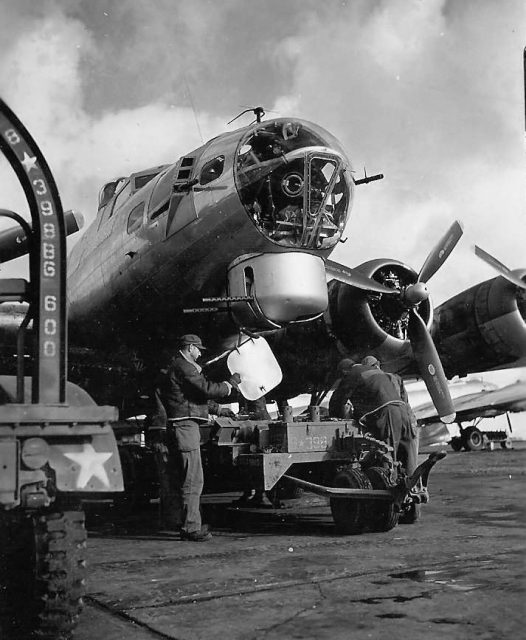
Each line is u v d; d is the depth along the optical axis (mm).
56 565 3129
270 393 11375
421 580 4270
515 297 10555
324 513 8148
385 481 6352
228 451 7020
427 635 3186
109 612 3723
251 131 7781
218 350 9102
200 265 8180
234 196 7637
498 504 8539
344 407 7223
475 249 10328
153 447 7332
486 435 26297
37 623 3172
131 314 9406
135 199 9180
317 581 4320
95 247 10133
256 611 3664
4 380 3531
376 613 3562
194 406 6387
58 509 3391
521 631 3221
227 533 6688
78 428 3145
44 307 3232
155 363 9945
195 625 3439
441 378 9398
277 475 6598
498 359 10898
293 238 7824
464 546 5469
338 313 9633
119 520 7918
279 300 7629
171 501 6941
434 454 6016
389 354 9766
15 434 3045
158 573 4680
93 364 9906
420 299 9203
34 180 3297
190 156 8297
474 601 3734
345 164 7898
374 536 6129
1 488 2990
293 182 7691
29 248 3379
